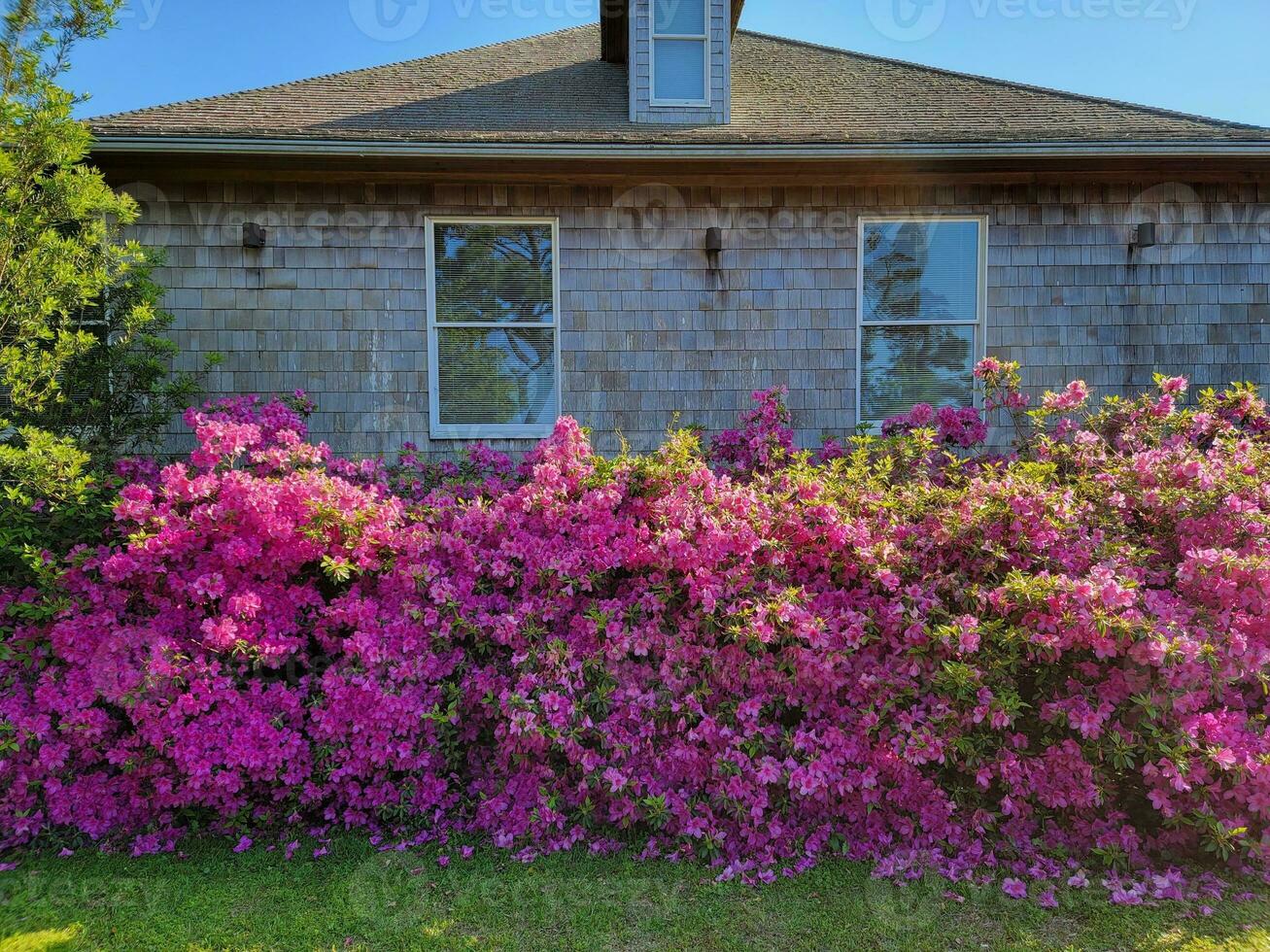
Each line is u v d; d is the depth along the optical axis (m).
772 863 2.57
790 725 2.92
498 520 3.17
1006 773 2.55
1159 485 3.11
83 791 2.87
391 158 5.14
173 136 4.88
